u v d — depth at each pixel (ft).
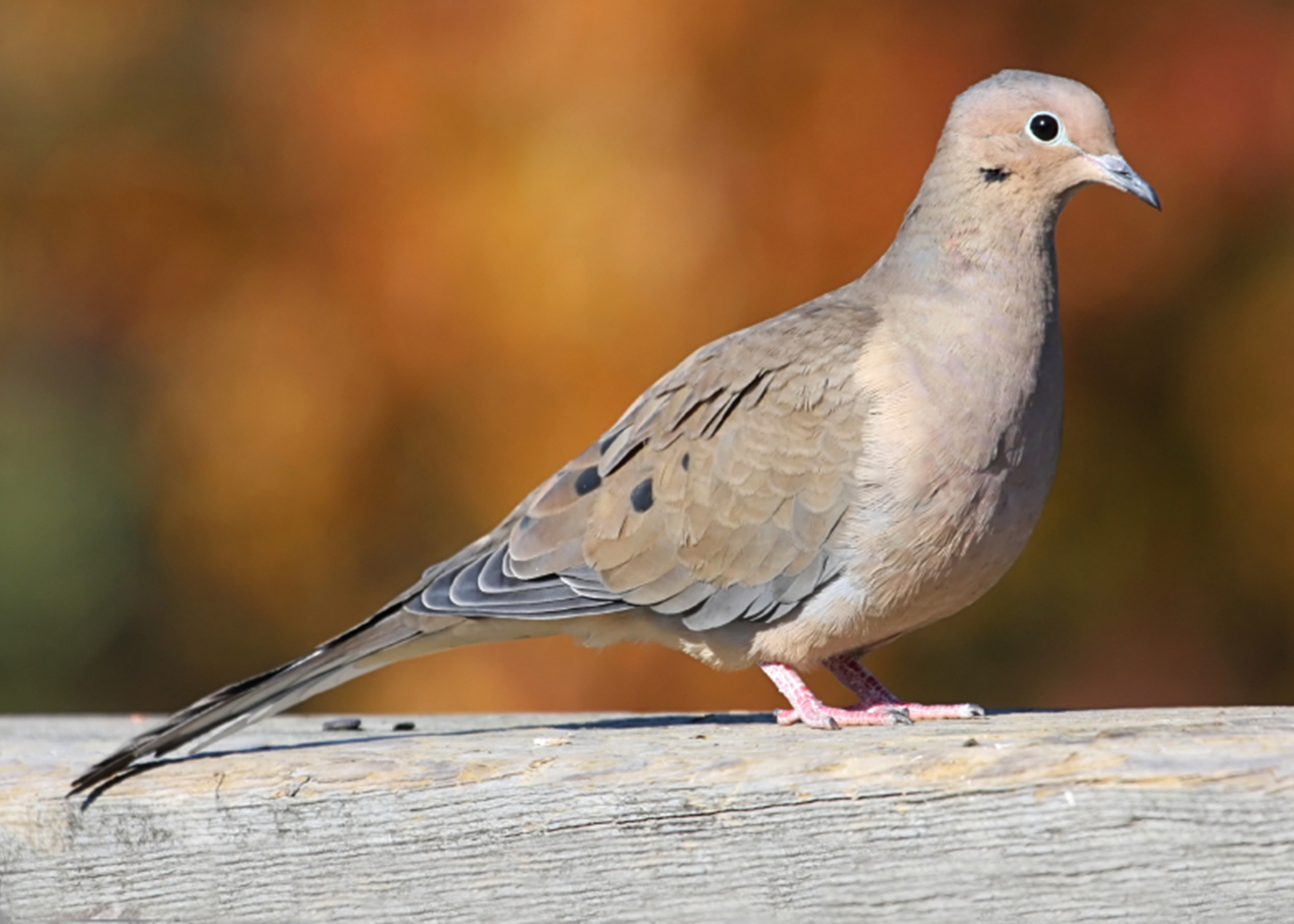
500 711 43.09
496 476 43.80
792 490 22.17
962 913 15.78
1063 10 46.11
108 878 18.38
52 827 18.42
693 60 43.83
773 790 16.44
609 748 17.99
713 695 42.27
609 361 42.86
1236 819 14.96
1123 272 46.44
